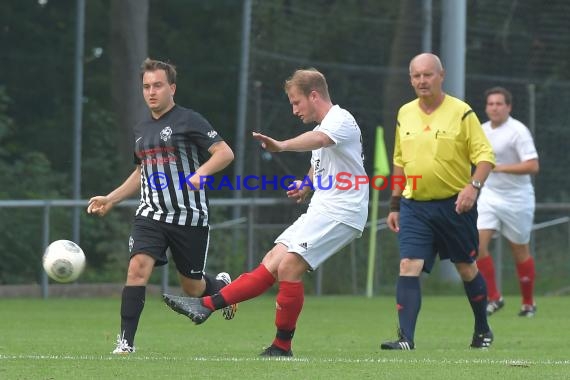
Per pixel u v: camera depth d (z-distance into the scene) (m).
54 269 24.67
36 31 58.09
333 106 24.89
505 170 38.00
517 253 39.66
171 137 24.66
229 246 50.62
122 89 55.81
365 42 53.19
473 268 27.80
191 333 32.44
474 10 55.53
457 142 27.11
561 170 55.78
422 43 53.38
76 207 49.44
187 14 61.12
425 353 25.97
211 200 49.59
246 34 52.34
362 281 52.34
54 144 56.16
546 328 34.66
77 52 54.03
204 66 60.69
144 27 56.09
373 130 53.03
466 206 26.73
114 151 56.09
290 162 51.75
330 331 33.72
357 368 22.20
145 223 24.77
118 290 50.34
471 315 40.06
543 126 55.81
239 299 24.28
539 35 56.19
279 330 24.67
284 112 51.56
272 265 24.62
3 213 48.66
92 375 20.75
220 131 60.59
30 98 57.38
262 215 50.91
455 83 51.34
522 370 22.12
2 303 44.78
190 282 25.77
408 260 27.38
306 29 52.47
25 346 27.48
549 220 54.97
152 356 24.25
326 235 24.47
